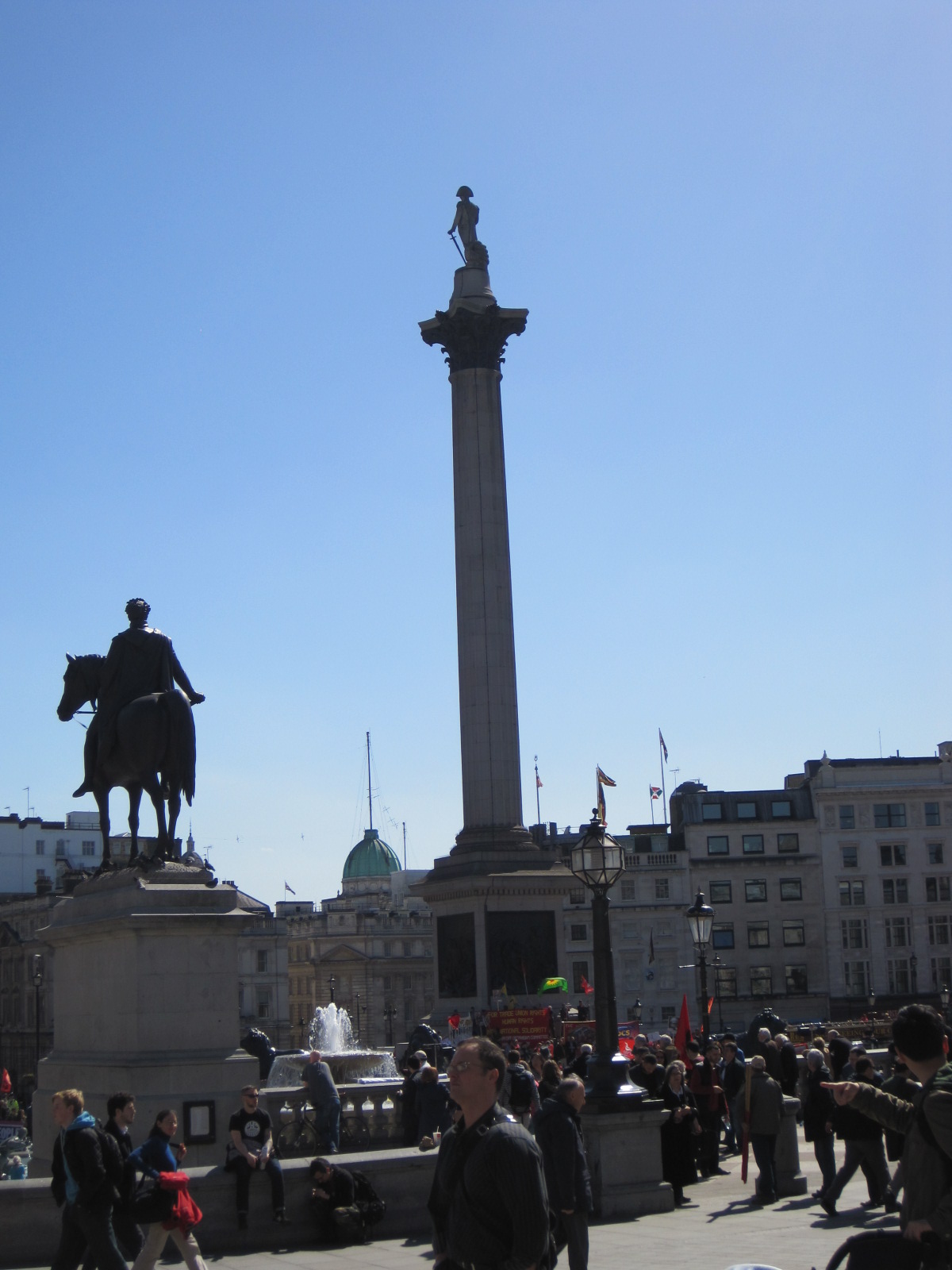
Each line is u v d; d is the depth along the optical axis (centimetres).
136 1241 1575
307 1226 2019
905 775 12888
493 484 6519
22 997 12900
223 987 2314
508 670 6397
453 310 6600
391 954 16188
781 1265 1730
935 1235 882
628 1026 5419
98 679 2709
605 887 2372
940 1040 937
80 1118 1493
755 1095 2366
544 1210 873
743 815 12744
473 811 6281
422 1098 2270
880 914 12600
